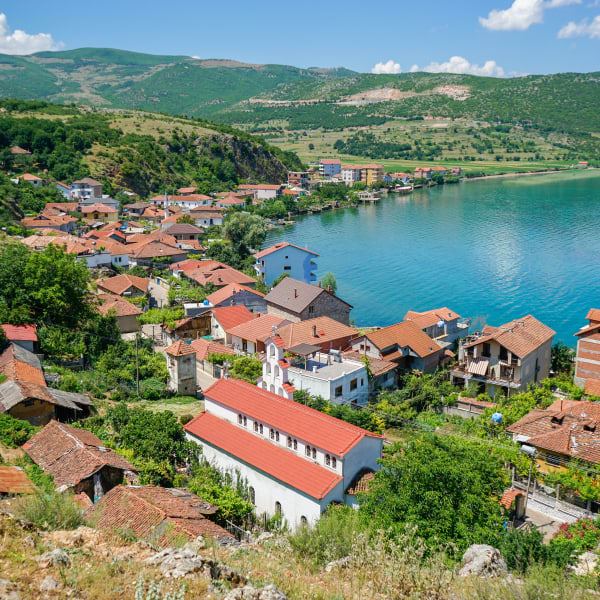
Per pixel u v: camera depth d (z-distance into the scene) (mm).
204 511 31766
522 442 44656
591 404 48938
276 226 196625
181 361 59938
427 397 61656
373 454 38094
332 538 22766
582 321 98375
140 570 16047
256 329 76562
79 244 120125
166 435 41938
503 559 21844
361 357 66062
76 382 54094
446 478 28828
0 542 16516
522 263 134875
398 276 127750
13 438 39812
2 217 135125
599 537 29031
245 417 42656
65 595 14117
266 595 15078
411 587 17375
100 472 34938
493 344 65562
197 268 116562
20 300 63688
